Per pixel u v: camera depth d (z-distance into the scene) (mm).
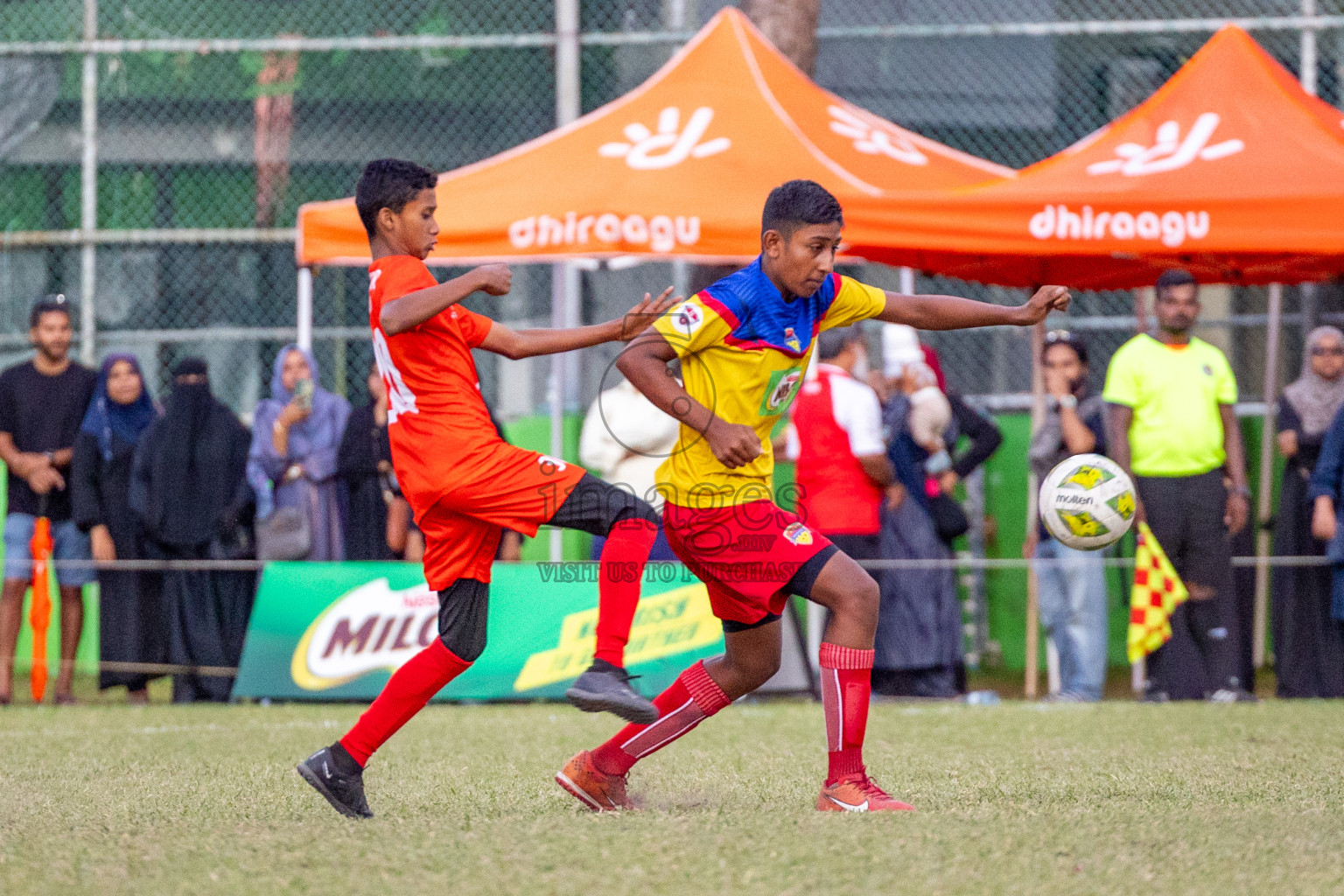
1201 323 33719
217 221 34031
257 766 17062
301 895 9266
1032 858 10031
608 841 10781
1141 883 9344
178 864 10281
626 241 23750
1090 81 34062
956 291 34156
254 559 27344
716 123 25281
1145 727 20844
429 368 12172
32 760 17766
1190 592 25203
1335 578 25656
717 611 12719
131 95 33844
